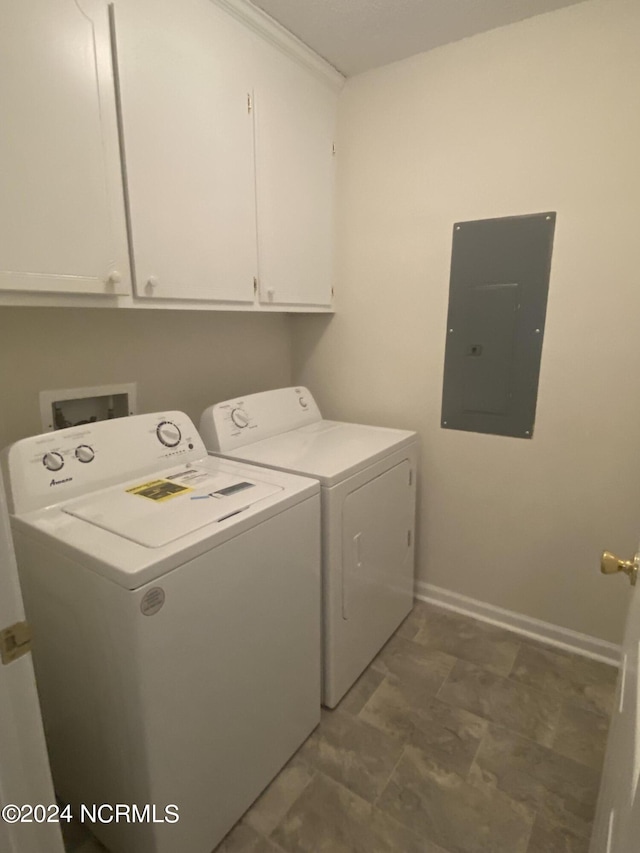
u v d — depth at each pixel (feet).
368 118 6.53
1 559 1.88
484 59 5.61
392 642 6.38
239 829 4.04
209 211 4.82
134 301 4.26
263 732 4.22
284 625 4.29
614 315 5.35
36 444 3.92
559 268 5.57
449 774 4.50
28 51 3.23
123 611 2.97
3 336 4.39
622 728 2.61
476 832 3.99
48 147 3.42
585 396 5.66
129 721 3.17
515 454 6.25
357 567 5.32
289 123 5.78
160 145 4.23
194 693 3.43
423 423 6.90
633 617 2.91
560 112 5.30
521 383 6.04
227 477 4.65
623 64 4.91
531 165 5.55
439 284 6.41
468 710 5.24
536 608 6.45
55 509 3.82
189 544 3.24
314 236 6.57
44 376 4.74
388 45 5.81
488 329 6.14
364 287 7.05
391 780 4.45
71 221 3.63
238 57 4.92
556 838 3.93
